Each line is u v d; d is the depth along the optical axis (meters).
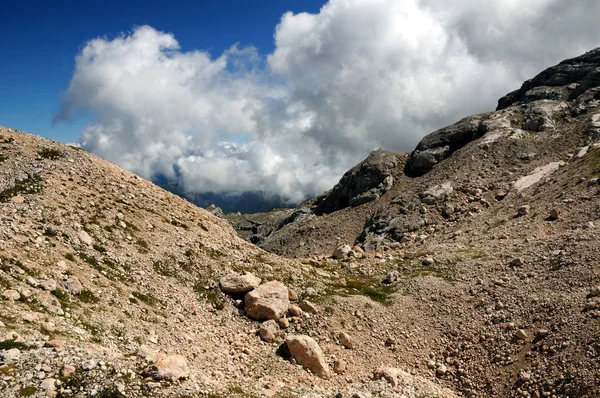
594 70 111.56
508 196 72.50
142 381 16.89
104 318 22.44
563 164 75.44
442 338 31.88
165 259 33.03
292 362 26.86
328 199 137.62
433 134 122.56
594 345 24.42
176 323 26.47
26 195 30.83
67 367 15.98
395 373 26.44
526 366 26.20
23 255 23.34
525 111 112.69
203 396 17.59
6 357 15.63
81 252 27.58
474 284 37.31
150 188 44.12
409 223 84.69
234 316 31.20
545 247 39.66
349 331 31.92
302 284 37.91
